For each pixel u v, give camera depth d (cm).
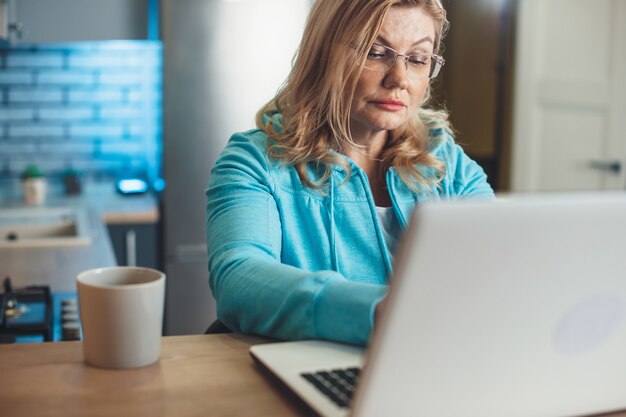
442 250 69
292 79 143
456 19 447
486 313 73
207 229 131
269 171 136
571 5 397
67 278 215
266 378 94
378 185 148
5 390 89
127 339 95
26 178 342
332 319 99
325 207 138
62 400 86
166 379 93
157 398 87
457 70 451
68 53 369
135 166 384
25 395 87
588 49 402
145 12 344
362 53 131
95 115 376
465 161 158
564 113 403
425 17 133
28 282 209
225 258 118
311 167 140
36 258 242
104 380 92
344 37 131
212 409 85
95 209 336
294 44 336
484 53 452
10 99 368
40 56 367
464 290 71
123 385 91
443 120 159
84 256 246
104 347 95
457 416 76
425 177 146
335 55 132
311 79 140
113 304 94
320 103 138
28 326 154
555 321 76
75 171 376
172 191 333
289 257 136
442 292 70
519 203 70
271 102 151
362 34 129
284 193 136
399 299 69
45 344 105
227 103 334
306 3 336
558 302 75
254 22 331
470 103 455
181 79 329
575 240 73
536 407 80
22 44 347
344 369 90
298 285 103
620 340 80
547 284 74
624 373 83
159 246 338
